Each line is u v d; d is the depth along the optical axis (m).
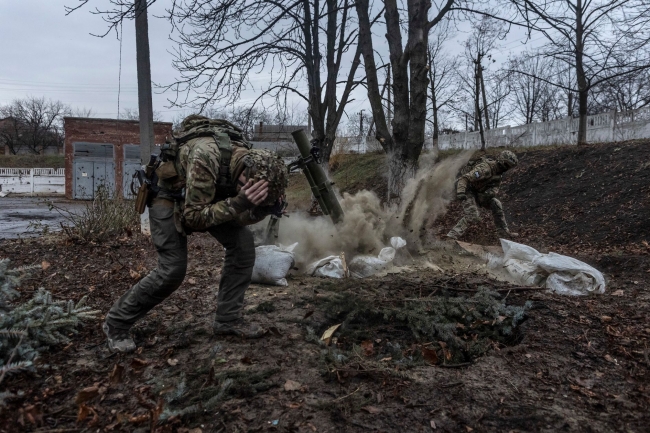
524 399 2.59
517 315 3.71
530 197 12.44
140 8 8.19
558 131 18.84
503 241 5.41
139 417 2.33
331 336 3.44
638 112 15.69
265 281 4.73
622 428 2.33
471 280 4.77
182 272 3.02
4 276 3.08
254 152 2.78
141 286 3.04
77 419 2.31
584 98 14.63
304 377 2.81
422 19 7.58
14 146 62.41
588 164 12.70
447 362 3.24
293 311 3.94
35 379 2.74
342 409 2.47
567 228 9.61
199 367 2.88
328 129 12.26
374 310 3.84
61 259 6.48
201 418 2.39
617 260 5.96
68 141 25.62
